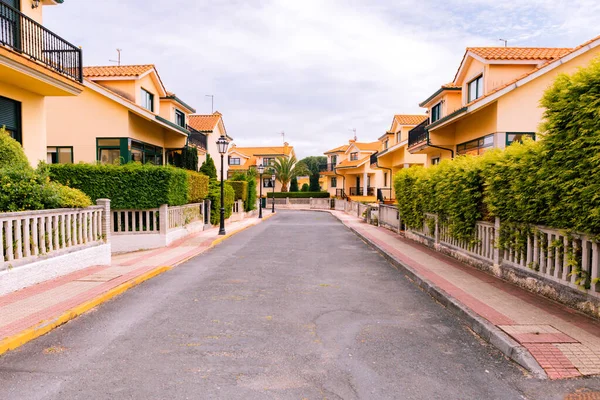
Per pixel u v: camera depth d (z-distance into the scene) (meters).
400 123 30.31
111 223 12.96
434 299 6.83
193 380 3.75
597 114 4.87
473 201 8.98
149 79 21.39
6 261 6.44
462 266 9.30
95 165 12.82
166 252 11.95
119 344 4.66
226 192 24.20
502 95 14.12
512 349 4.31
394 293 7.24
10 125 11.07
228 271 9.29
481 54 16.02
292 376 3.86
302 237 17.27
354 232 19.62
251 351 4.47
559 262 6.11
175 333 5.05
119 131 18.30
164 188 12.92
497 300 6.21
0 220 6.21
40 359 4.22
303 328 5.26
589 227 5.21
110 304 6.39
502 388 3.64
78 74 12.05
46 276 7.33
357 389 3.60
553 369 3.91
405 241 14.59
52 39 11.06
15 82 10.63
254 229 21.52
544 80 14.16
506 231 7.47
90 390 3.55
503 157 7.23
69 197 8.42
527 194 6.43
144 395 3.46
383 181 42.19
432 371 3.99
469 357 4.36
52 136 18.41
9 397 3.42
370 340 4.85
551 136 5.72
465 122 18.03
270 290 7.39
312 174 61.31
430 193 11.91
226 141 17.17
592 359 4.09
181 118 26.17
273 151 63.16
